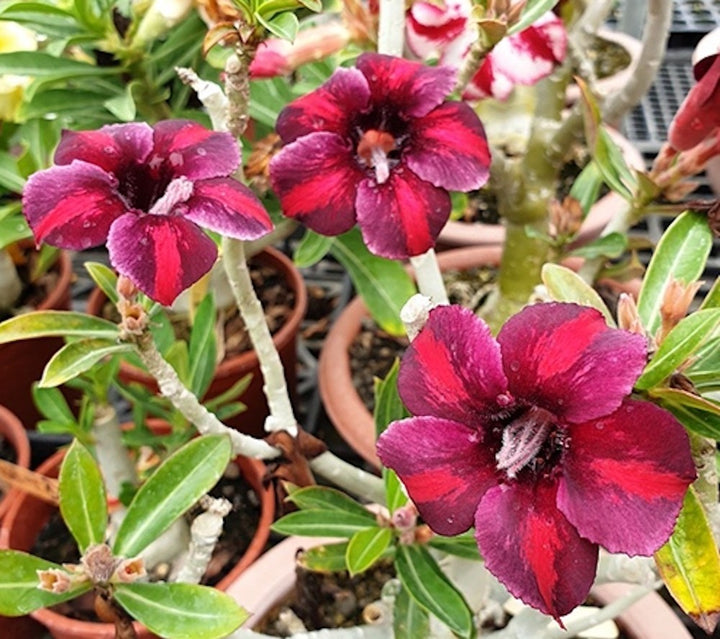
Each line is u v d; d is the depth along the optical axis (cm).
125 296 22
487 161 25
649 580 25
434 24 31
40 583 22
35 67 34
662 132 63
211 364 37
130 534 24
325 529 26
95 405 37
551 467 17
